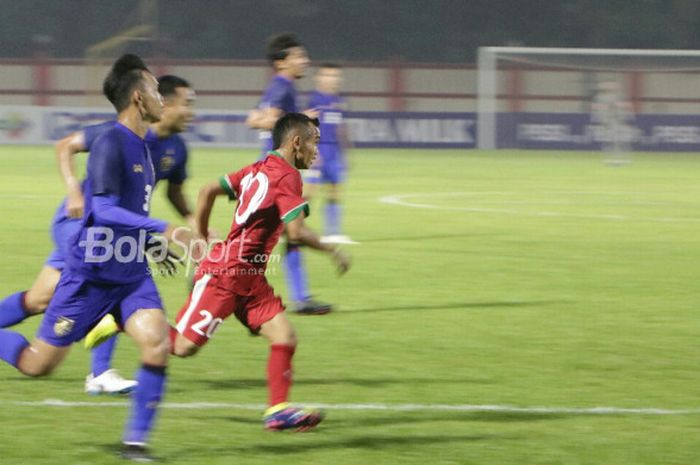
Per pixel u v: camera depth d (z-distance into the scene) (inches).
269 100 949.8
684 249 1433.3
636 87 4675.2
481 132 4335.6
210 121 4047.7
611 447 561.3
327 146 1444.4
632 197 2284.7
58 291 544.4
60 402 636.7
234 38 5792.3
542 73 4771.2
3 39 5693.9
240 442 562.6
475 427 597.6
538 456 545.3
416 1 5807.1
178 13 5757.9
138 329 528.7
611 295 1059.9
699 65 4360.2
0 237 1457.9
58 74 4808.1
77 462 524.7
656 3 5787.4
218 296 592.1
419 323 905.5
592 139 4286.4
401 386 689.0
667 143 4212.6
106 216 521.3
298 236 647.8
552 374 725.9
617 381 707.4
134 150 542.0
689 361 769.6
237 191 623.5
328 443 563.8
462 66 4921.3
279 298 598.5
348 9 5777.6
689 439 576.7
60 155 631.8
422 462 533.6
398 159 3619.6
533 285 1119.0
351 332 864.9
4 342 552.4
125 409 623.2
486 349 805.2
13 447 547.8
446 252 1379.2
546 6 5821.9
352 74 4928.6
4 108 4050.2
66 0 5684.1
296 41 960.3
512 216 1865.2
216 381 695.1
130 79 539.2
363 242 1478.8
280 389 581.0
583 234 1601.9
